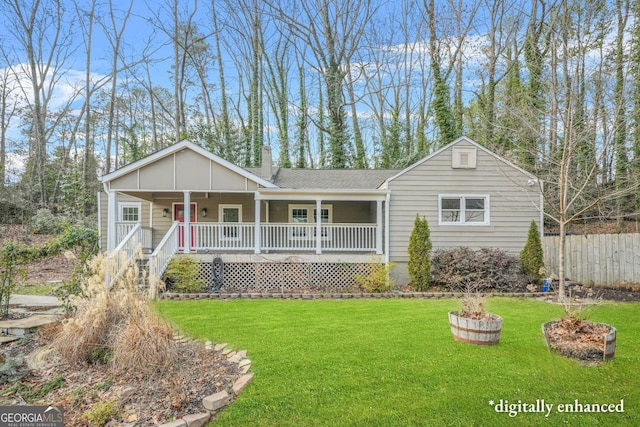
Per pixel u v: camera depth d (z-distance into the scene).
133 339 4.41
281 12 23.69
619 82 12.52
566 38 11.17
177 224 11.70
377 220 12.40
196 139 25.33
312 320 7.04
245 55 28.39
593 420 3.51
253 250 12.94
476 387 4.12
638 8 12.95
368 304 8.77
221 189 12.09
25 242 15.93
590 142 10.63
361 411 3.63
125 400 3.79
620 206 15.36
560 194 9.73
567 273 11.72
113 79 24.95
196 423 3.43
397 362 4.79
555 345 5.03
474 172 12.19
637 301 9.27
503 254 11.01
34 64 22.62
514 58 19.59
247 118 29.17
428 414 3.58
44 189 21.95
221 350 5.26
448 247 12.07
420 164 12.18
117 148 28.25
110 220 11.74
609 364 4.73
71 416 3.55
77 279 6.99
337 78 22.47
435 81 19.70
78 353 4.66
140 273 10.34
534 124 11.61
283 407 3.71
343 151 22.38
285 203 15.08
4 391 3.99
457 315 5.86
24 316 6.79
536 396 3.94
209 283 11.45
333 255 11.77
